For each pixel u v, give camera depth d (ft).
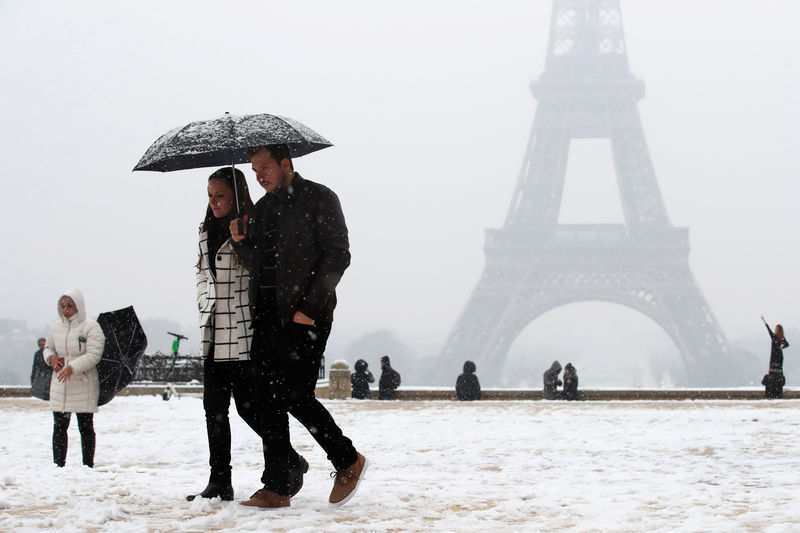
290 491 26.43
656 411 81.20
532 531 22.52
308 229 25.90
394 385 117.80
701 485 32.09
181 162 30.32
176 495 28.22
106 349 39.17
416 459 45.44
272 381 25.71
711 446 48.75
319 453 49.62
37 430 63.36
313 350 25.80
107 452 49.37
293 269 25.53
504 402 103.40
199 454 48.55
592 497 29.09
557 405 95.45
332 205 26.18
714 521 23.35
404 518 24.53
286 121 27.84
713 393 112.57
